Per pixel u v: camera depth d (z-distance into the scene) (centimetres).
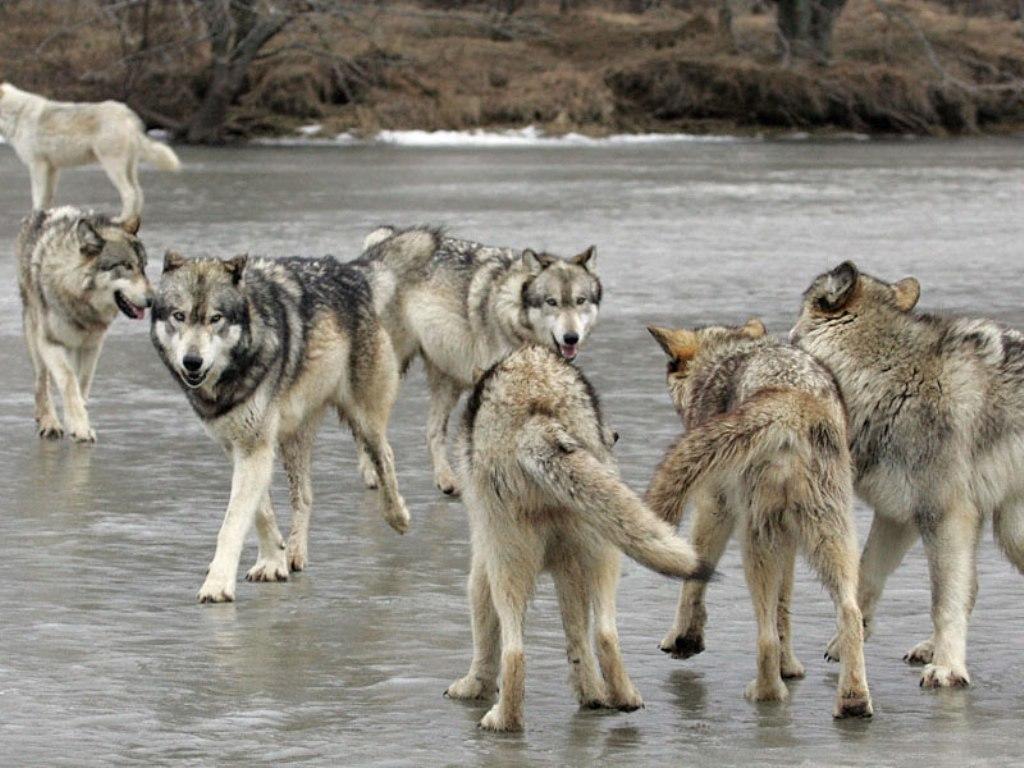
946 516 1260
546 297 2012
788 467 1158
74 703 1202
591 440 1163
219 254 3803
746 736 1127
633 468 1952
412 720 1170
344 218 4753
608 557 1168
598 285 2069
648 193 5850
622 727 1152
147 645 1351
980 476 1263
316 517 1819
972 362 1268
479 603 1208
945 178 6775
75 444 2155
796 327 1341
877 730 1138
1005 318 2975
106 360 2762
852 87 10056
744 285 3516
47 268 2180
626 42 10556
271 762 1078
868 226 4806
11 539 1686
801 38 10494
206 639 1370
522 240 4281
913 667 1297
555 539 1161
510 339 2045
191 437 2194
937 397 1262
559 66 10025
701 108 9969
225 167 6988
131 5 8912
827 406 1173
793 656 1277
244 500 1538
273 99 9081
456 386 2047
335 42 9631
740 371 1255
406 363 2106
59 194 5581
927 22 11606
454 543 1709
